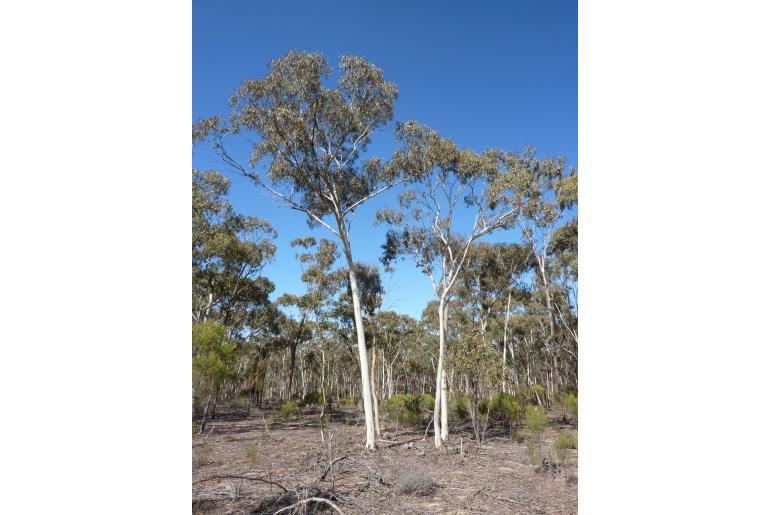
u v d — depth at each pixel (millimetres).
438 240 13336
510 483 7043
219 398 19422
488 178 11906
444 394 12273
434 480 7117
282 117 10352
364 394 10961
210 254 16453
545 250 16141
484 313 18141
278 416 19516
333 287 19500
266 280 20297
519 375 26203
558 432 12594
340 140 11523
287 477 7066
